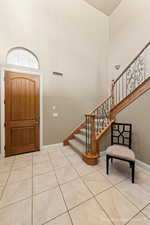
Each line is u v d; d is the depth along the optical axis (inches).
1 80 102.7
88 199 57.7
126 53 141.2
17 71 109.5
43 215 48.9
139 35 125.0
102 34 164.4
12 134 109.1
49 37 124.2
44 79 123.1
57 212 50.4
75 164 93.7
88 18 151.8
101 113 157.8
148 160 85.7
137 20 126.7
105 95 167.0
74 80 142.7
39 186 67.4
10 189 64.6
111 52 164.2
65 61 135.3
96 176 77.7
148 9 115.3
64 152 117.8
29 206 53.3
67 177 76.4
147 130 85.8
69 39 137.2
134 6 129.5
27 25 112.3
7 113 106.3
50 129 129.0
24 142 115.0
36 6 116.4
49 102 127.3
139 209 51.8
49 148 128.1
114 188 66.0
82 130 138.5
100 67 162.6
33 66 118.1
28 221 46.3
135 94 95.1
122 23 146.0
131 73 134.1
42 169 86.0
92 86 156.8
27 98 115.3
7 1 103.5
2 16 101.6
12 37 105.9
